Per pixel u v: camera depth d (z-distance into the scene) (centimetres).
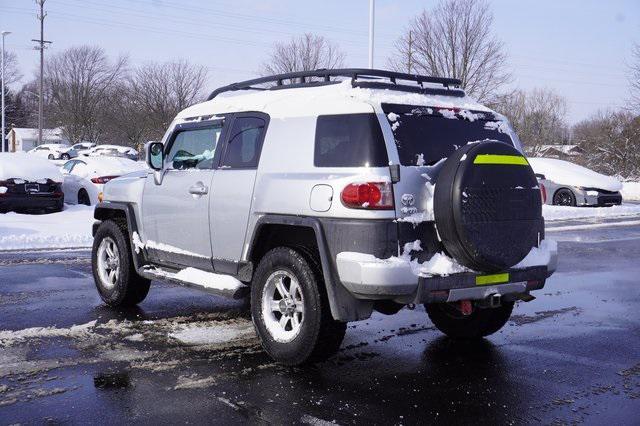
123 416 399
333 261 462
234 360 512
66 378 465
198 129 616
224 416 401
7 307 687
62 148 4856
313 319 471
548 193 2070
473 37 3312
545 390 456
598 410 420
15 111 8306
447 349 555
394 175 451
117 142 6347
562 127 6353
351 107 479
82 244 1202
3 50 5316
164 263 641
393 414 408
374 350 550
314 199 474
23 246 1166
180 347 546
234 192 544
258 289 511
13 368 485
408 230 452
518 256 478
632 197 3112
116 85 6750
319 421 395
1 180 1531
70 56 6825
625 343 580
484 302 482
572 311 707
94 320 636
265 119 541
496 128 545
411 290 445
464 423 396
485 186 457
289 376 476
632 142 4028
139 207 665
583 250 1195
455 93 555
